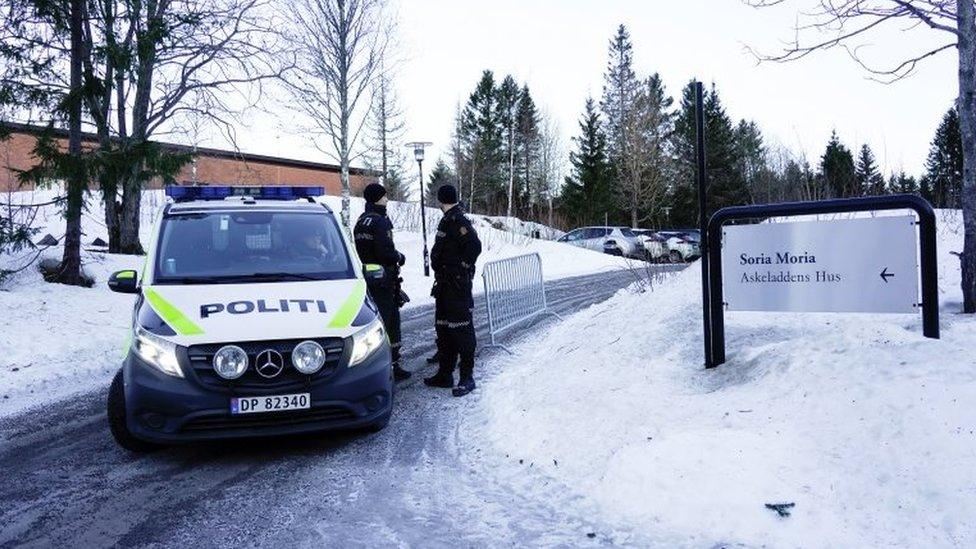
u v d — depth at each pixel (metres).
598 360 6.15
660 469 3.60
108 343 8.69
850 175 13.30
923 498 3.03
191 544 3.35
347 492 3.99
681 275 9.85
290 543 3.34
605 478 3.77
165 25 11.78
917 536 2.88
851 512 3.09
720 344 5.23
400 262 7.07
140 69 12.12
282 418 4.37
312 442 4.96
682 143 50.00
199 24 12.91
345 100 20.98
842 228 4.73
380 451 4.73
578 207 51.72
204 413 4.19
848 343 4.50
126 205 14.98
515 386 5.99
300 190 6.66
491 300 8.54
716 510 3.25
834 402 3.86
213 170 22.09
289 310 4.64
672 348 5.98
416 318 11.70
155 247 5.40
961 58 5.47
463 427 5.24
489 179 51.59
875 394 3.76
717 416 4.18
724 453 3.60
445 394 6.32
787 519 3.11
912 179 15.48
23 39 10.55
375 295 6.78
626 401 4.78
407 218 28.50
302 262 5.48
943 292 6.52
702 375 5.16
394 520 3.58
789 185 15.74
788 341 5.04
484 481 4.12
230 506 3.81
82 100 10.78
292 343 4.37
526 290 10.02
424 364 7.77
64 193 11.59
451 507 3.74
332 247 5.71
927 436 3.32
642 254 25.23
